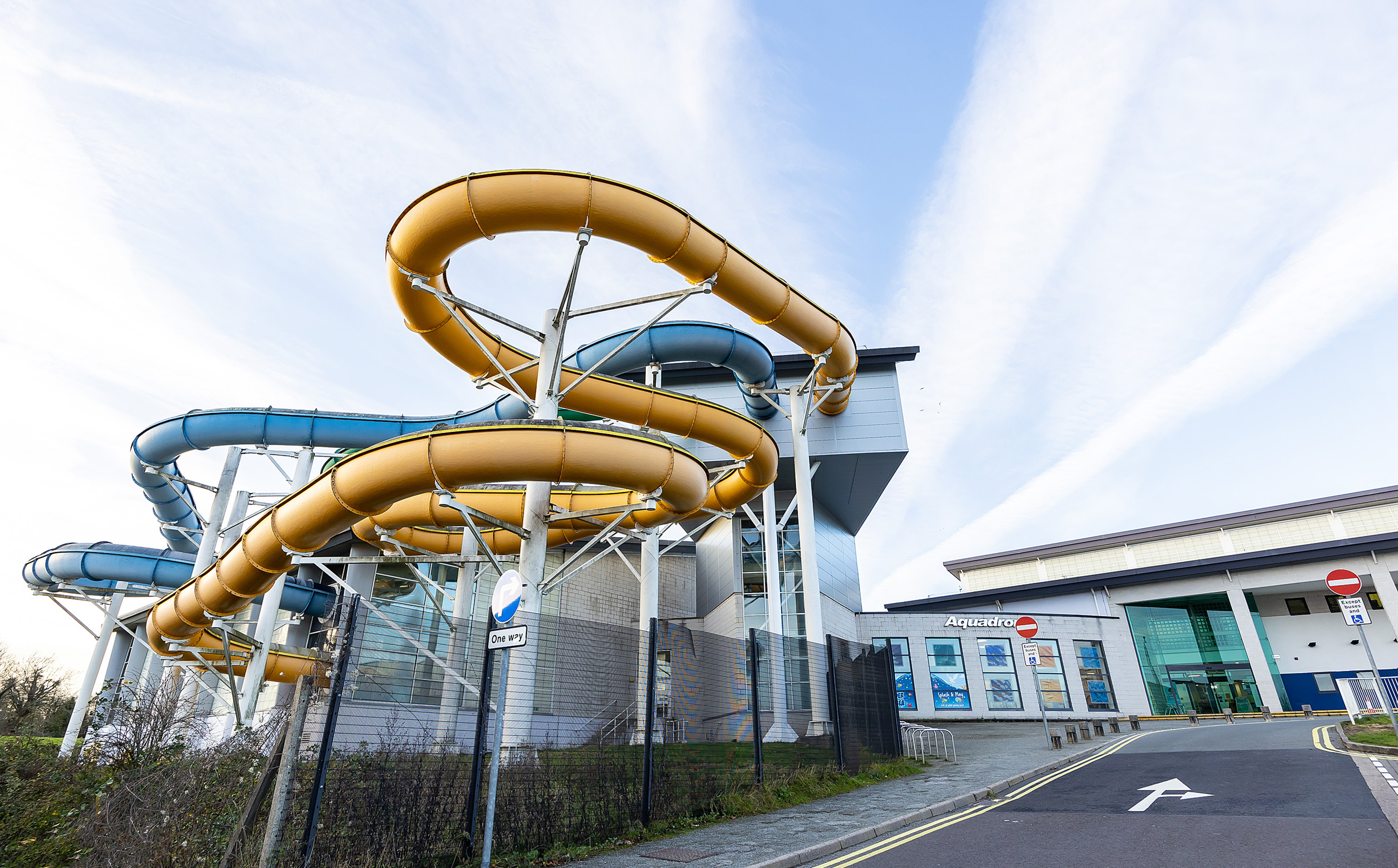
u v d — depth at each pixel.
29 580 29.34
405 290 17.80
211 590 18.72
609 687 9.96
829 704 14.66
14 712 51.72
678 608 40.62
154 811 8.06
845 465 33.53
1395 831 7.34
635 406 20.03
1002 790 12.53
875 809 10.63
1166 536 53.09
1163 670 45.00
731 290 19.52
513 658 13.23
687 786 10.39
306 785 6.81
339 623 7.73
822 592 35.25
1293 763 12.78
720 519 37.44
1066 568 56.62
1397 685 25.61
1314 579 43.94
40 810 10.76
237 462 27.11
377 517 19.25
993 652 40.44
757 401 30.45
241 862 6.57
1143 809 9.55
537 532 16.34
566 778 8.83
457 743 8.17
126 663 34.09
